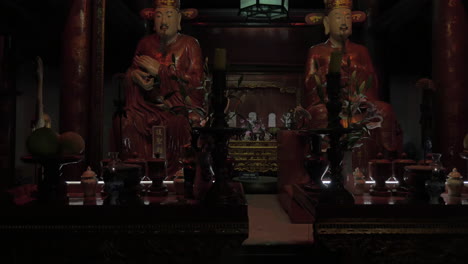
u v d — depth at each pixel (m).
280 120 9.99
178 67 7.19
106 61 8.25
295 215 4.04
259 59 9.98
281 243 3.24
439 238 2.70
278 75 9.98
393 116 6.13
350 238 2.69
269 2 7.20
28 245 2.68
